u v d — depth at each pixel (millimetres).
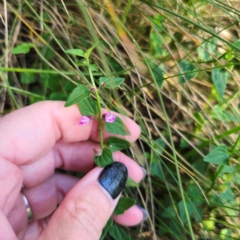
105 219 99
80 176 151
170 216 141
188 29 149
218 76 124
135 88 141
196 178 145
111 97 141
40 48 152
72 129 115
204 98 147
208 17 150
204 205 140
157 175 147
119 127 103
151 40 148
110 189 100
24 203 122
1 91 146
